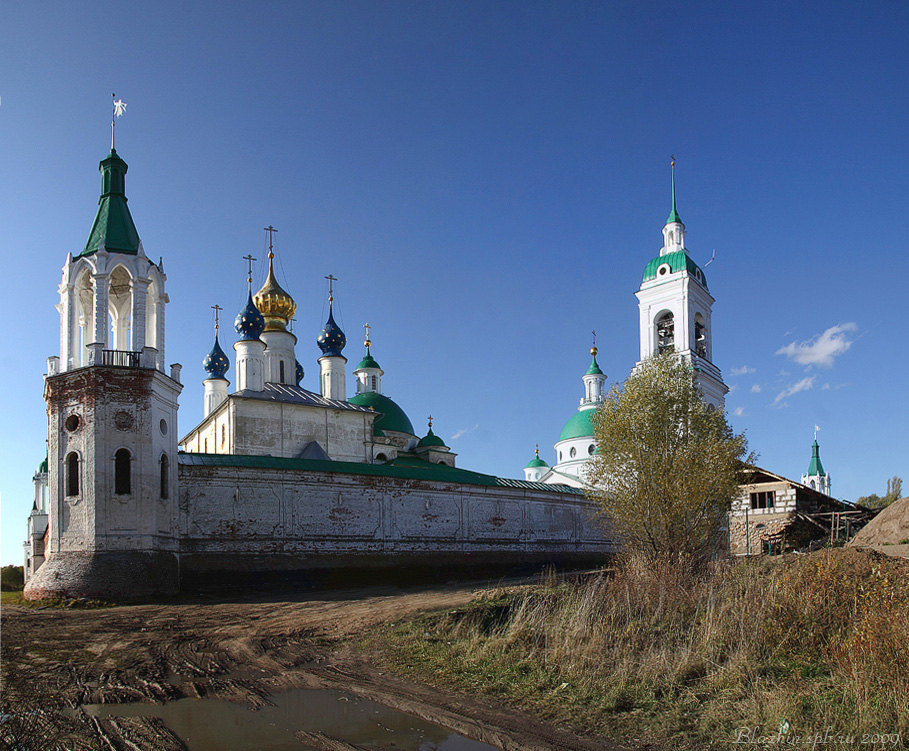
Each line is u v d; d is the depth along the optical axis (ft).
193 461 112.98
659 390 91.50
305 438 153.28
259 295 171.63
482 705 40.55
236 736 35.17
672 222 196.75
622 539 89.15
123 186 116.78
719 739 34.06
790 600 50.11
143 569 97.25
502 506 155.63
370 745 33.99
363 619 69.26
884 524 105.60
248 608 83.35
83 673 48.19
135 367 102.99
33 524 154.61
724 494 86.69
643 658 46.91
